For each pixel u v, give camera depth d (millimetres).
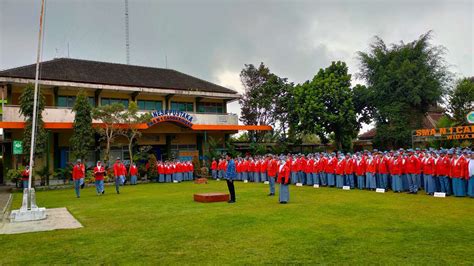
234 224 10383
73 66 32344
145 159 31094
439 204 13445
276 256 7246
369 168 18766
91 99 31781
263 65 41969
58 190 24203
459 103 31047
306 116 33594
